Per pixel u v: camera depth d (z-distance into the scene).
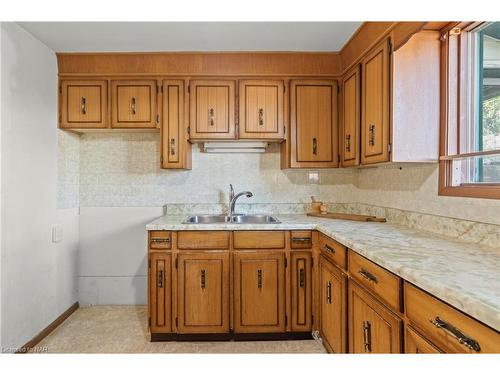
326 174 2.98
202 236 2.26
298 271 2.29
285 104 2.66
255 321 2.28
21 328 2.09
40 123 2.34
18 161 2.08
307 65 2.65
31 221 2.21
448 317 0.94
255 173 2.97
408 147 1.80
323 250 2.16
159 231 2.25
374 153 2.02
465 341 0.86
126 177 2.97
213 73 2.63
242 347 2.21
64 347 2.20
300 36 2.32
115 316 2.71
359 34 2.20
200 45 2.47
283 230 2.29
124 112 2.63
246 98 2.63
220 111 2.63
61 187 2.63
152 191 2.98
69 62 2.60
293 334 2.32
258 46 2.50
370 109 2.08
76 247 2.89
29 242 2.19
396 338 1.22
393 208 2.29
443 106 1.78
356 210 2.94
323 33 2.28
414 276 1.07
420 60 1.80
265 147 2.88
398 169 2.22
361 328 1.55
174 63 2.62
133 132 2.88
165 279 2.25
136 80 2.63
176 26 2.16
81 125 2.62
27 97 2.18
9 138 1.99
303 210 2.95
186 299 2.25
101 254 2.95
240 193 2.79
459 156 1.60
